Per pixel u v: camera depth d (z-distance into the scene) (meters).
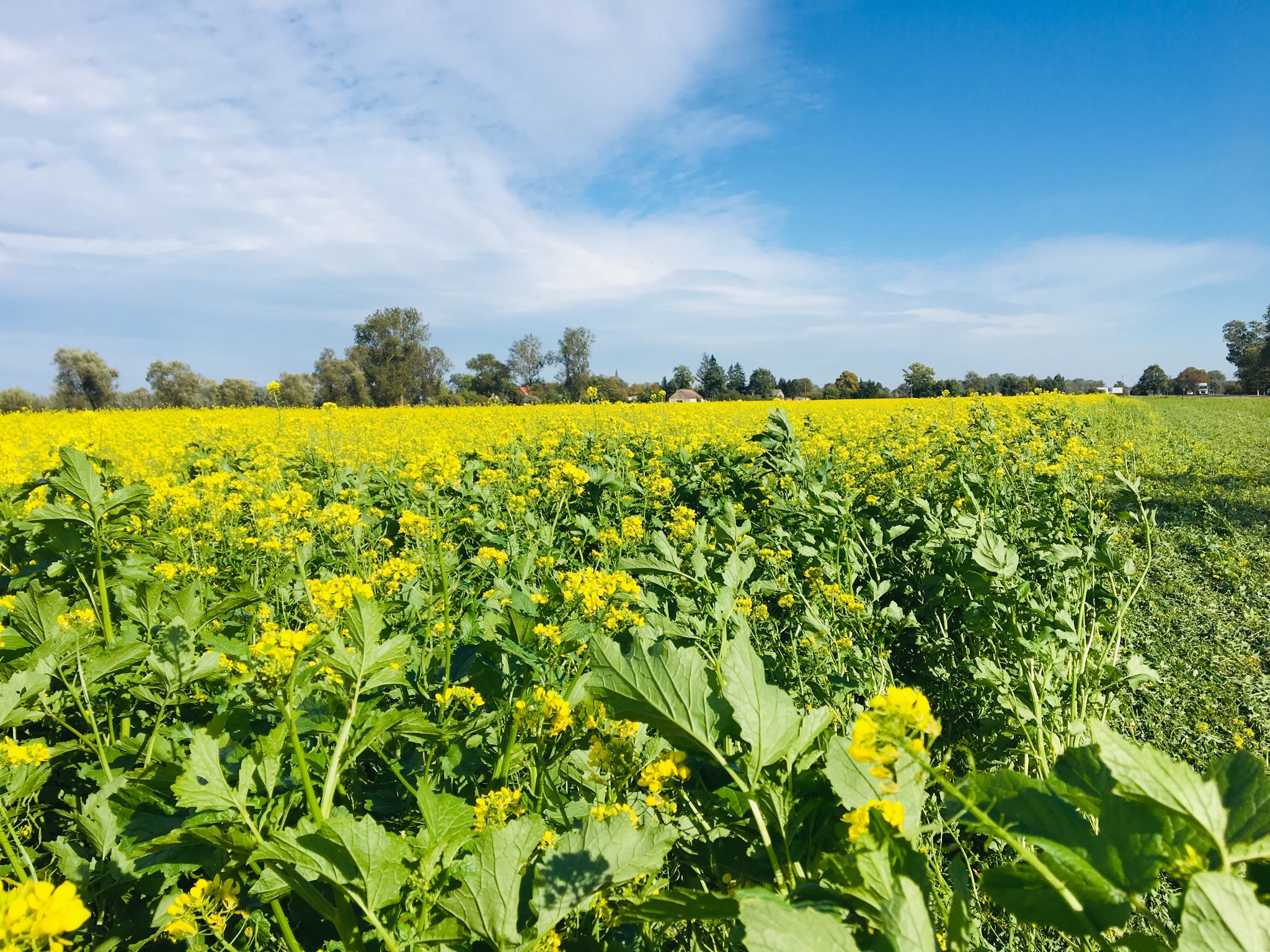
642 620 2.64
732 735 1.38
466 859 1.45
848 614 3.64
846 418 17.62
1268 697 3.57
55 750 2.20
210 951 1.67
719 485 7.27
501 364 62.75
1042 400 15.09
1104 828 1.03
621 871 1.33
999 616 3.09
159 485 4.83
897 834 1.08
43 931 0.95
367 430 15.64
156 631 2.76
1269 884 0.98
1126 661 3.55
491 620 2.34
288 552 3.96
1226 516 7.41
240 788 1.47
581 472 5.65
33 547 3.30
